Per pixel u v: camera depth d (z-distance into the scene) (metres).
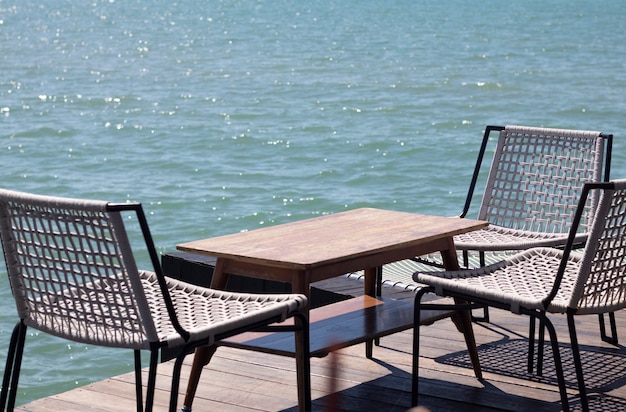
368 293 3.97
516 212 4.85
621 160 15.00
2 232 2.85
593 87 25.75
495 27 55.09
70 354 7.14
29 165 15.70
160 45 44.09
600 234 2.94
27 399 6.31
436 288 3.21
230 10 82.56
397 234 3.43
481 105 22.47
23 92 26.36
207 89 26.56
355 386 3.55
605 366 3.76
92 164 15.68
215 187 13.67
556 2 95.50
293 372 3.72
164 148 17.08
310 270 3.05
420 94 24.61
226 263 3.24
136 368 3.03
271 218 12.02
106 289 2.79
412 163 15.10
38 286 2.86
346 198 12.96
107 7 93.81
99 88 27.19
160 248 10.77
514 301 3.06
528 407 3.32
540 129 4.60
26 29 58.88
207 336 2.73
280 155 16.12
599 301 3.11
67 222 2.69
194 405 3.38
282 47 41.59
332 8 83.06
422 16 67.75
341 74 29.86
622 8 79.94
